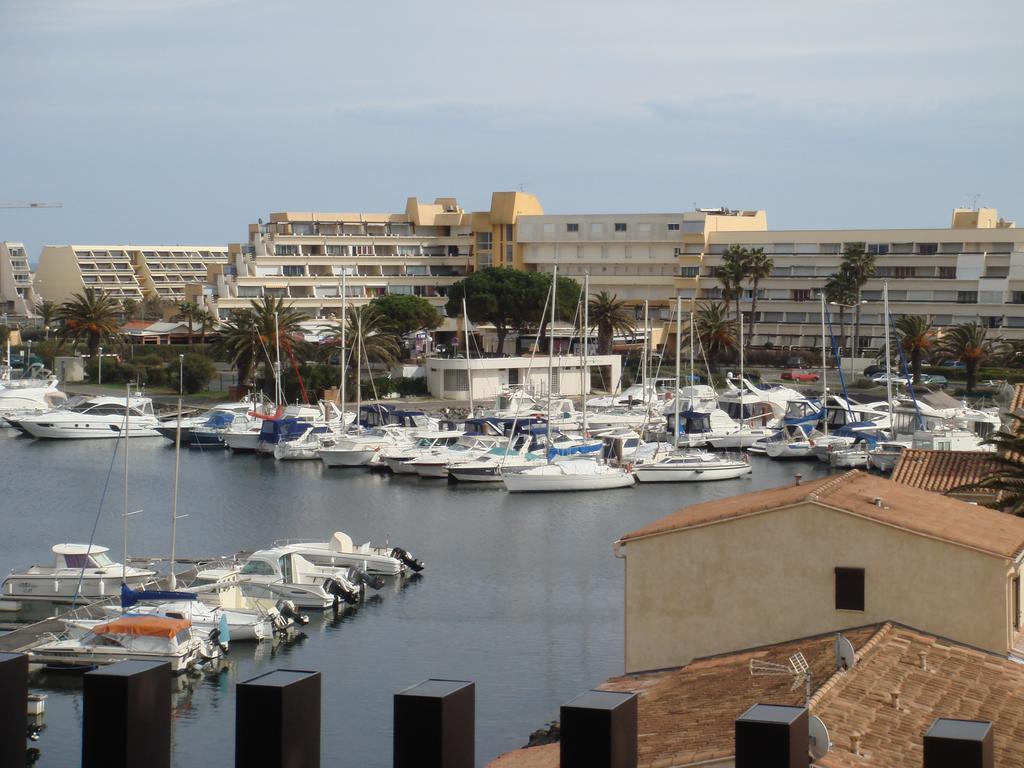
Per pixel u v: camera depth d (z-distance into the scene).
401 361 166.50
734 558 28.97
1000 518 31.78
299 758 9.58
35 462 107.88
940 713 23.09
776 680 24.59
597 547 73.44
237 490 94.69
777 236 187.25
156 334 195.88
